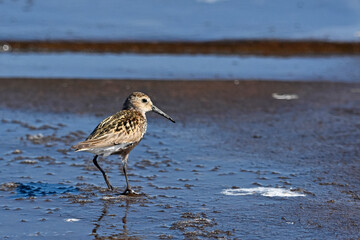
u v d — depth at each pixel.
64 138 13.67
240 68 22.05
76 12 29.39
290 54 24.47
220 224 8.80
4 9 29.27
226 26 27.53
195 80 20.05
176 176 11.19
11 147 12.87
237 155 12.62
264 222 8.89
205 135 14.16
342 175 11.31
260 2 31.41
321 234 8.45
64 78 19.97
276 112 16.41
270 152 12.86
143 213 9.24
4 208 9.37
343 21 28.36
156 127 14.79
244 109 16.64
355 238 8.30
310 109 16.75
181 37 25.78
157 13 29.53
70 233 8.41
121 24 27.55
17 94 17.78
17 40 24.66
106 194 10.13
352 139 13.90
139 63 22.62
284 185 10.70
